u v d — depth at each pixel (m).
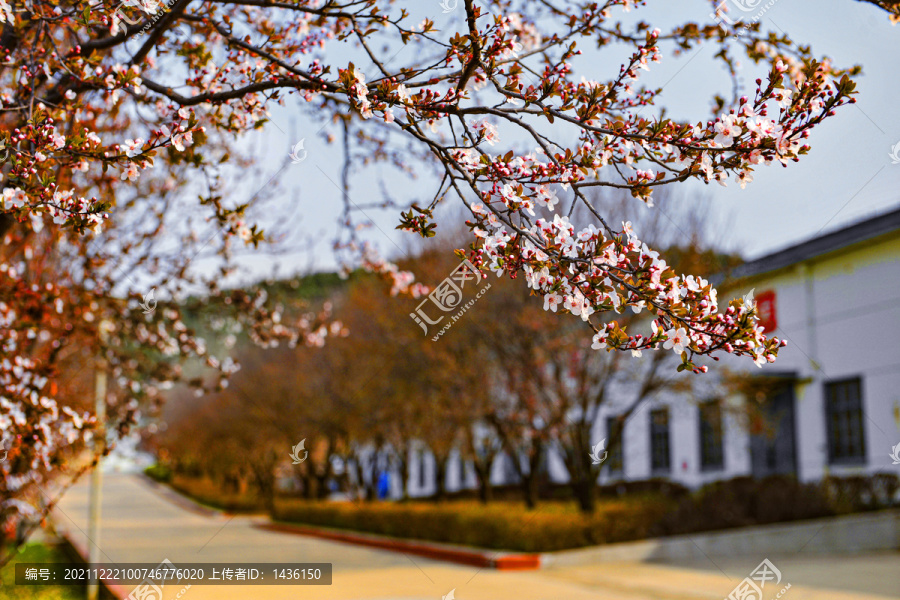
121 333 6.58
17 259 5.64
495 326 11.87
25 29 3.61
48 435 4.35
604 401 13.21
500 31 2.93
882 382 12.88
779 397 15.15
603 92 2.91
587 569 10.77
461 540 13.21
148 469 53.81
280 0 4.25
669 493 15.64
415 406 15.13
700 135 2.67
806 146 2.57
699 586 9.17
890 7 3.41
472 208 2.91
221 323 7.05
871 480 12.62
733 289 10.79
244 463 26.53
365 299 15.64
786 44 3.82
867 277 13.30
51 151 2.95
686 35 3.86
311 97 3.57
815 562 10.68
